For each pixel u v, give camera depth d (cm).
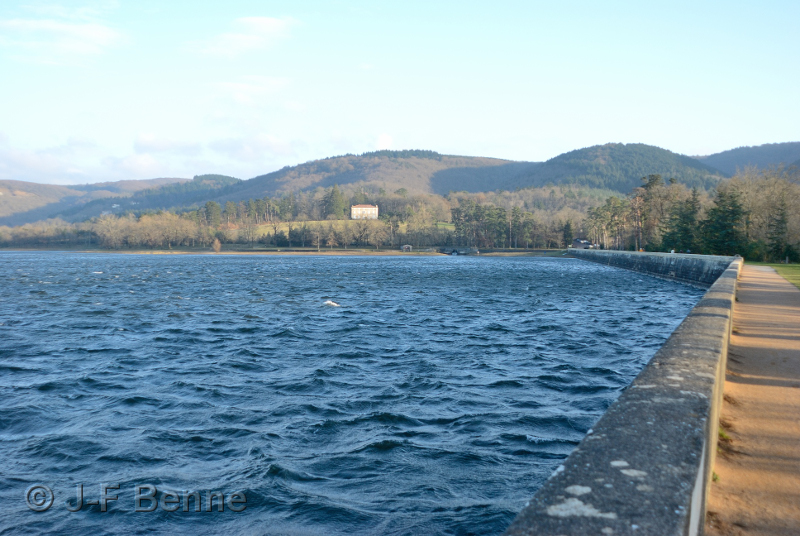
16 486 1020
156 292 5047
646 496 248
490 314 3378
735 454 530
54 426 1330
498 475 1032
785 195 7950
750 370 889
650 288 5491
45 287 5653
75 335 2622
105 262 12775
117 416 1398
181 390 1634
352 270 9369
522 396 1541
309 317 3250
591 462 288
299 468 1070
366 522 877
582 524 225
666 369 496
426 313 3438
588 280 6775
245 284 6072
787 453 532
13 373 1855
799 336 1217
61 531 874
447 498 946
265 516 902
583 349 2222
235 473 1057
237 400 1529
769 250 7600
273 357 2097
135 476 1054
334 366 1928
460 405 1459
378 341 2433
